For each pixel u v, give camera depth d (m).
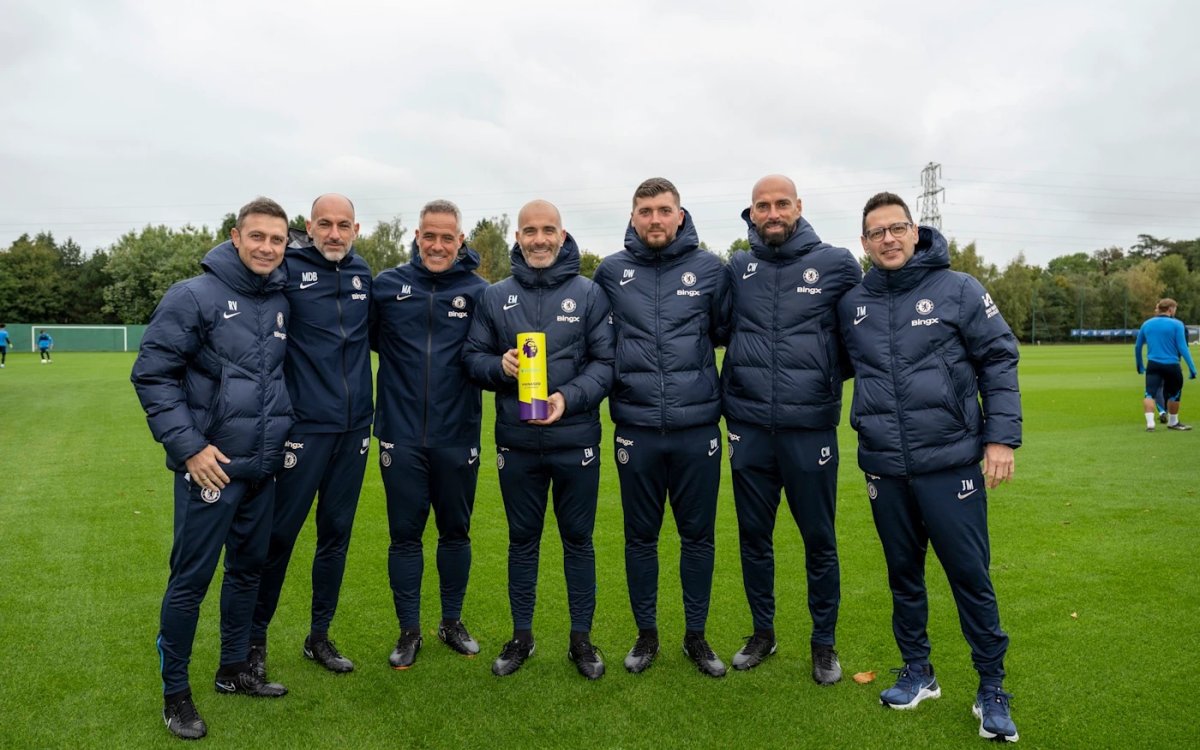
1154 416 12.21
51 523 6.39
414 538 4.09
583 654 3.79
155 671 3.76
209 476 3.18
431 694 3.55
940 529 3.30
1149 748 2.99
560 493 3.92
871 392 3.45
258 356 3.41
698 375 3.81
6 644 4.04
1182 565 5.14
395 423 4.02
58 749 3.05
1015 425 3.21
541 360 3.65
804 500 3.71
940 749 3.03
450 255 4.02
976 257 67.69
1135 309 78.69
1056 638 4.01
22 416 13.47
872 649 4.01
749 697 3.50
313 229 3.83
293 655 4.03
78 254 68.88
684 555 3.92
